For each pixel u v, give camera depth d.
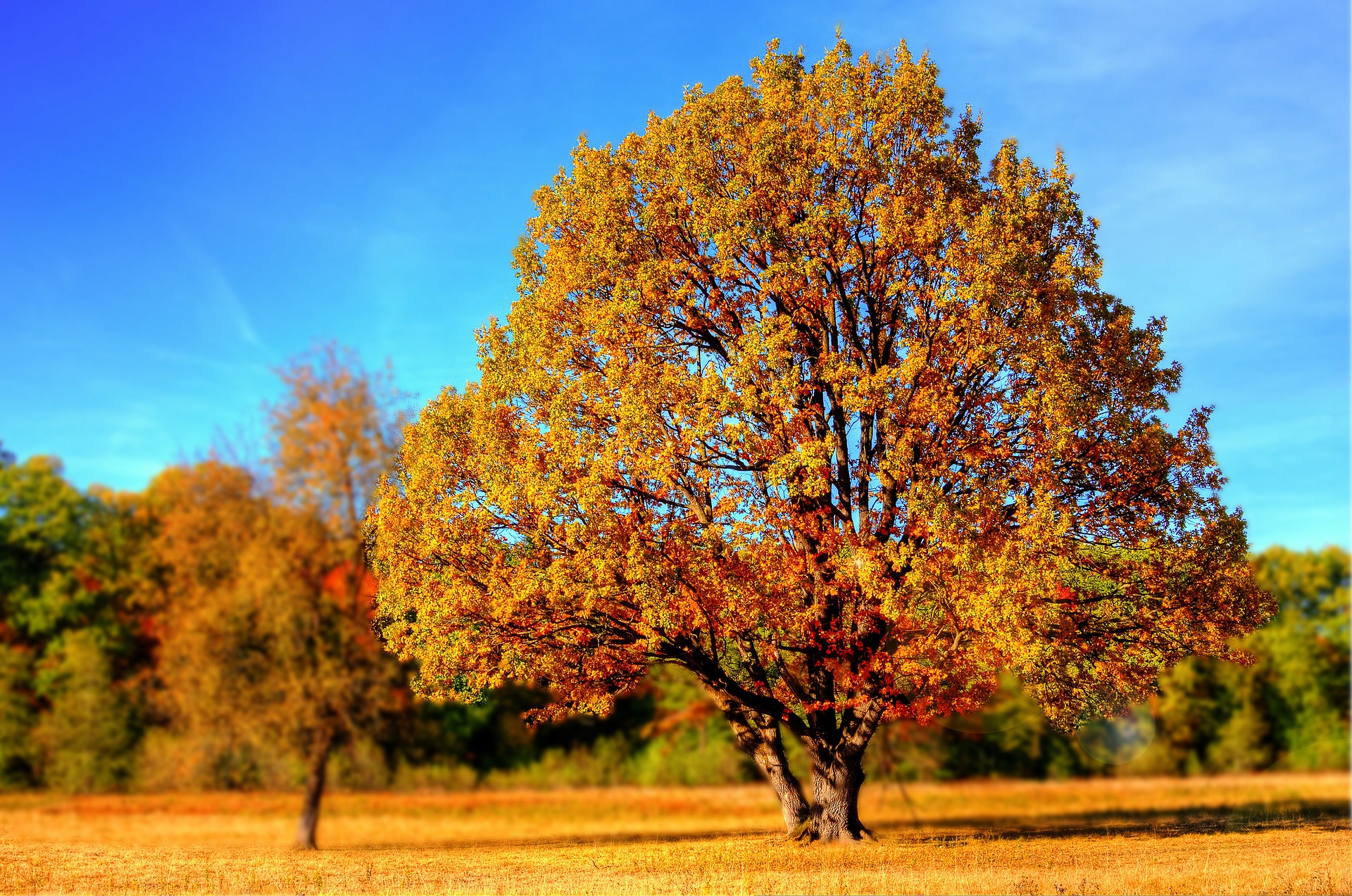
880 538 17.33
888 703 17.34
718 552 16.36
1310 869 13.98
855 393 16.56
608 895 13.00
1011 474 16.86
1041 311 16.59
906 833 22.33
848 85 18.11
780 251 17.45
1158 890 12.25
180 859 19.20
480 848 22.70
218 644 23.22
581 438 16.84
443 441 18.03
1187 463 17.34
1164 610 17.58
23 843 21.88
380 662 23.75
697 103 18.86
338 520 23.94
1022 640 15.04
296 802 28.41
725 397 16.03
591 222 19.42
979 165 18.50
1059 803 30.02
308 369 24.38
